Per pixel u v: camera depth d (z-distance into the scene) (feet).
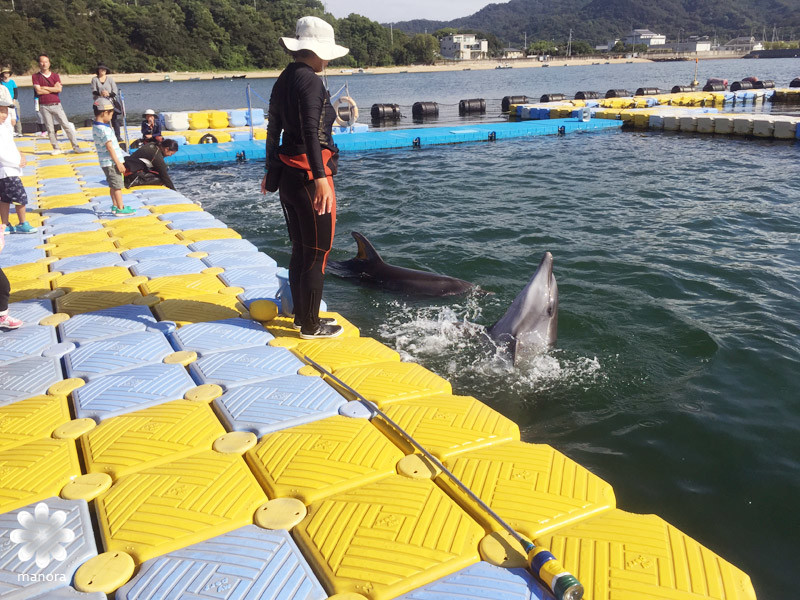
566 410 14.79
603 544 7.91
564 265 25.71
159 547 8.03
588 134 73.97
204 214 29.91
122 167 29.14
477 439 10.46
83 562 7.86
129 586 7.43
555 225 32.65
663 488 11.96
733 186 41.73
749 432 13.65
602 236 30.32
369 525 8.35
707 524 10.95
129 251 23.06
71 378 12.94
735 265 25.27
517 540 8.07
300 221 13.83
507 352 16.72
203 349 14.37
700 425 13.96
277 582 7.43
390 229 32.40
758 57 552.82
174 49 369.50
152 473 9.61
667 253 27.17
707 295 22.06
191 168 54.80
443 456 10.02
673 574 7.33
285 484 9.32
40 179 40.65
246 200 40.65
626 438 13.61
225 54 391.45
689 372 16.48
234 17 394.52
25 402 12.09
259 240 30.66
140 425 11.00
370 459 9.89
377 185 45.01
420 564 7.65
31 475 9.66
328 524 8.41
